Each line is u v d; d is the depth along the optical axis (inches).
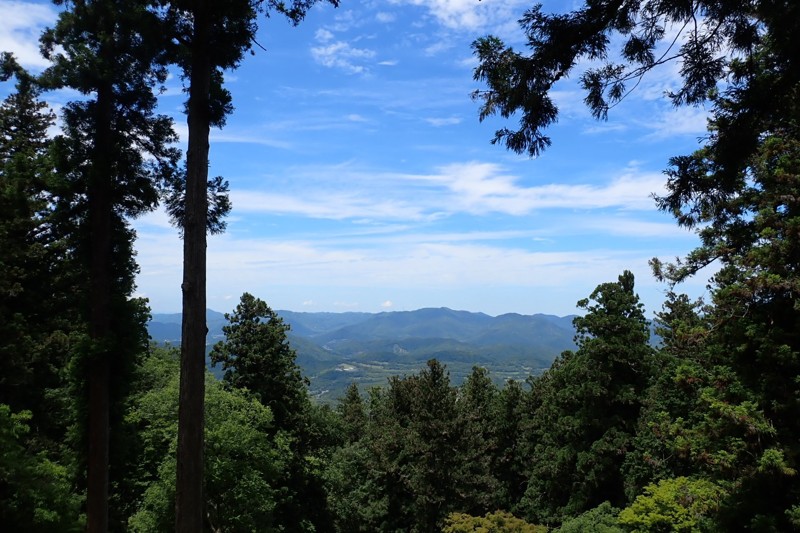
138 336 657.0
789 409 459.5
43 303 794.8
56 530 546.9
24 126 941.8
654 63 243.6
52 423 814.5
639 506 644.1
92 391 618.2
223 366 1094.4
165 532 818.8
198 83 391.9
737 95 248.8
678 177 292.2
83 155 587.5
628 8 222.7
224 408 914.1
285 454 987.9
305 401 1169.4
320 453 1198.3
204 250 396.2
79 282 731.4
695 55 236.2
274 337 1112.8
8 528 502.6
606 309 1084.5
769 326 492.1
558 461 1081.4
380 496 1338.6
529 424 1412.4
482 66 247.1
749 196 544.1
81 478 726.5
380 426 1562.5
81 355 596.4
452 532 998.4
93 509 602.5
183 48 442.0
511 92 245.4
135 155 600.4
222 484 855.1
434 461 1243.2
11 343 666.2
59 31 526.9
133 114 589.9
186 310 387.2
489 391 1740.9
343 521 1310.3
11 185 705.6
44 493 534.0
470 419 1332.4
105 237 610.9
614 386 1040.8
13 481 500.4
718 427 492.7
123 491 908.6
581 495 1035.3
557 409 1149.7
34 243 772.6
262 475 927.0
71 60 536.1
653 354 1061.8
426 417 1279.5
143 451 890.7
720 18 220.8
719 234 612.4
